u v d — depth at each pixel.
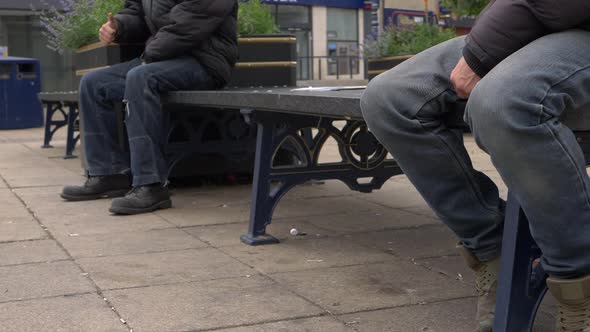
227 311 2.44
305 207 4.47
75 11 6.26
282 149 5.59
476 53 1.82
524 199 1.73
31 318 2.39
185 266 3.04
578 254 1.72
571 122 1.85
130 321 2.35
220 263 3.08
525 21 1.76
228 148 5.31
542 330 2.19
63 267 3.05
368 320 2.33
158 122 4.38
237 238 3.58
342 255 3.21
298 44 28.22
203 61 4.52
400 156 2.02
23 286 2.77
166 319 2.37
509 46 1.78
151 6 4.67
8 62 11.80
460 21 15.54
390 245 3.40
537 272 1.92
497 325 1.92
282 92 3.07
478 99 1.72
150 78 4.31
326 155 7.50
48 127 8.73
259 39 5.66
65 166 6.84
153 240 3.55
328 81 25.09
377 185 3.89
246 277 2.86
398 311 2.42
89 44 5.90
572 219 1.69
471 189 1.99
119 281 2.82
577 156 1.69
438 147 1.96
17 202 4.75
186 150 5.16
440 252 3.24
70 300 2.58
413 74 1.98
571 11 1.70
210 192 5.14
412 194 4.92
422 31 9.86
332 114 2.44
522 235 1.87
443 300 2.53
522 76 1.67
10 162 7.21
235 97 3.44
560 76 1.69
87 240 3.57
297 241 3.51
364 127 3.80
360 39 29.56
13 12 19.58
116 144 4.88
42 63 20.12
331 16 28.84
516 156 1.68
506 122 1.67
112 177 4.86
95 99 4.78
